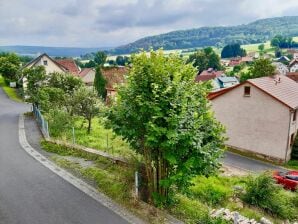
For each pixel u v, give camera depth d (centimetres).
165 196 1163
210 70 10738
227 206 1512
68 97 2589
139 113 1059
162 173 1134
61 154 1800
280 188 1734
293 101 2862
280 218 1551
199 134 1033
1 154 1795
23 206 1159
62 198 1221
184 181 1066
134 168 1327
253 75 4916
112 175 1413
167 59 1098
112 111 1131
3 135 2270
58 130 2334
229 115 3169
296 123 2944
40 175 1455
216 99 3234
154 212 1109
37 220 1064
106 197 1230
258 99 2919
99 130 2658
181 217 1105
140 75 1055
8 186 1336
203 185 1706
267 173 1745
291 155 2933
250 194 1617
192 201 1276
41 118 2459
